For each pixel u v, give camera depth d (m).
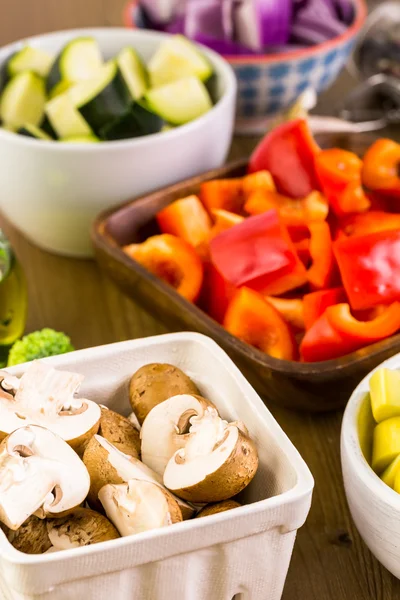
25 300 1.09
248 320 1.03
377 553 0.79
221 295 1.09
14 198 1.24
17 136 1.16
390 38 1.69
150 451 0.76
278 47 1.53
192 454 0.71
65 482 0.67
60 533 0.68
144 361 0.85
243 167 1.25
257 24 1.48
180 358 0.85
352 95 1.66
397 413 0.82
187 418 0.76
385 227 1.10
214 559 0.69
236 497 0.78
